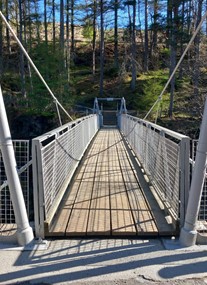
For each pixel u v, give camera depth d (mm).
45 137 3105
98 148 9500
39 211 2877
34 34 29641
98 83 31703
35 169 2861
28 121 18734
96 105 22547
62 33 22031
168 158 3455
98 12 31609
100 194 4328
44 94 19125
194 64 15367
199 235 2723
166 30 22438
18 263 2416
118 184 4926
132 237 2920
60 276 2238
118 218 3336
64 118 18984
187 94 19125
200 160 2521
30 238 2750
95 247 2709
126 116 12703
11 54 28875
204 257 2494
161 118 18438
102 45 30344
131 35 31344
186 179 2859
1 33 27281
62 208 3695
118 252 2600
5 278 2219
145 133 5715
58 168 3971
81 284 2145
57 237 2904
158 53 32062
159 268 2332
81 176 5500
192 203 2637
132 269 2326
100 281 2180
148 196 4223
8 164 2584
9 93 21234
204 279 2199
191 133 15188
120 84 30547
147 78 29297
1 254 2553
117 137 13297
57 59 19938
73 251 2625
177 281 2176
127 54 32562
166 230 2930
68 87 20500
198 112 14875
